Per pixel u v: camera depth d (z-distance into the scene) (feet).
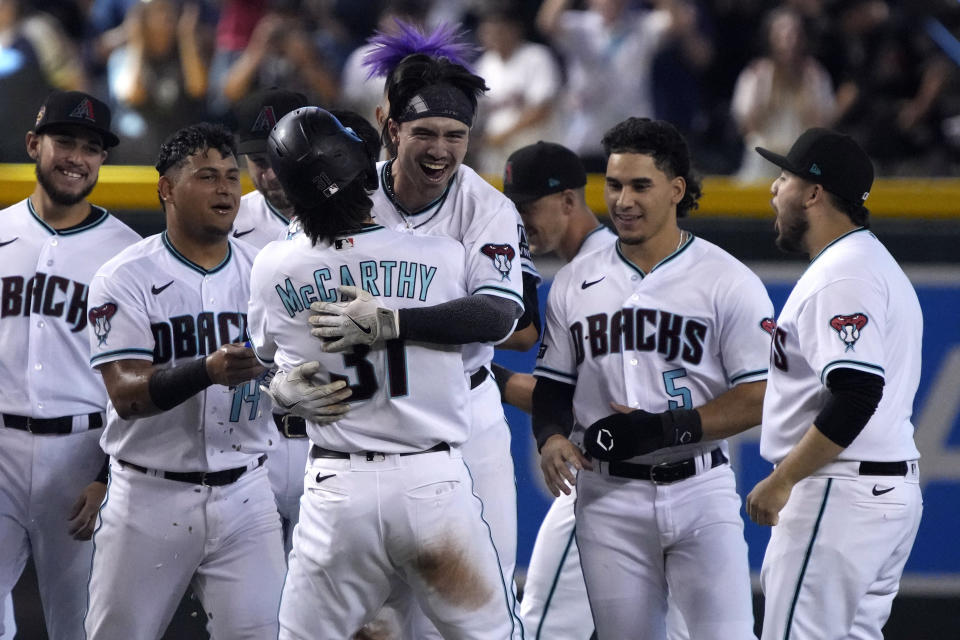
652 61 89.97
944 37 91.56
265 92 56.08
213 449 47.44
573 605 54.24
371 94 87.86
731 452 66.28
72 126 51.83
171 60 87.30
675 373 47.91
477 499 42.45
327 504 40.88
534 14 95.81
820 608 46.09
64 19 96.53
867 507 45.93
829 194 47.67
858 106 89.10
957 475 66.39
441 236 42.78
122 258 47.57
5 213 54.03
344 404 40.63
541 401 50.08
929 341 66.59
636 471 47.80
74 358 53.06
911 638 66.39
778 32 87.25
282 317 41.24
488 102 88.33
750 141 87.45
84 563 54.24
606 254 49.73
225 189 47.24
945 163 88.38
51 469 52.95
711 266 47.93
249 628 48.29
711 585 47.19
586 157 83.92
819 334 45.24
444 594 41.27
